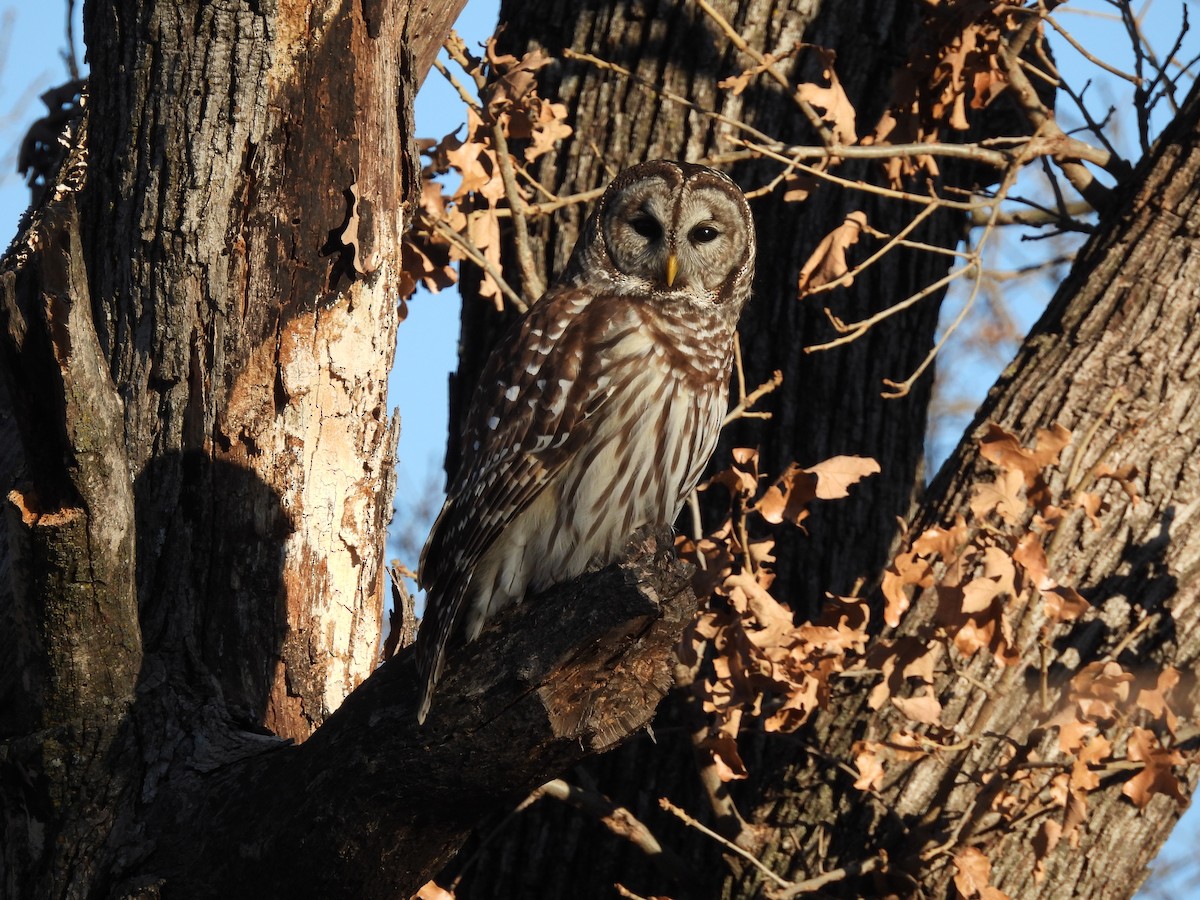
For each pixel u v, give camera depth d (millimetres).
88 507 7859
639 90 14586
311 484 9547
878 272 14438
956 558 10219
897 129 13062
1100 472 10727
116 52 9555
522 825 13281
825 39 14570
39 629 8195
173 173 9398
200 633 9203
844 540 13844
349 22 9547
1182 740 11258
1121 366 11852
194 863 7980
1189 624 11414
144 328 9383
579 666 7113
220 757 8516
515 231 13180
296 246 9508
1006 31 13484
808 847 11688
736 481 10484
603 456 10180
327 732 7754
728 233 10953
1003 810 10555
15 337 7395
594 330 10359
